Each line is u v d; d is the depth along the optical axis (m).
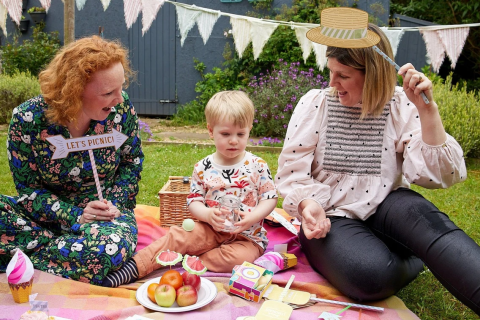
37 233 2.31
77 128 2.23
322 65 3.89
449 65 9.26
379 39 2.04
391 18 8.92
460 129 5.83
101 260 2.17
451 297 2.47
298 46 7.88
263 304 2.04
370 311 2.09
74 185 2.41
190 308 1.98
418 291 2.49
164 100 8.60
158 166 5.23
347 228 2.24
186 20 3.69
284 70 7.55
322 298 2.23
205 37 3.74
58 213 2.30
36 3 8.79
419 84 1.98
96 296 2.10
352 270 2.08
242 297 2.17
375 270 2.04
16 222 2.26
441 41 3.66
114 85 2.08
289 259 2.48
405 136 2.28
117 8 8.33
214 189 2.54
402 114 2.30
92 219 2.30
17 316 1.91
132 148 2.60
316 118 2.40
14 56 8.64
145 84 8.60
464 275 1.83
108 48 2.10
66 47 2.18
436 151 2.12
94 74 2.04
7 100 7.43
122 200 2.53
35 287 2.10
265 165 2.56
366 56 2.13
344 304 2.12
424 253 1.99
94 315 1.96
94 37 2.17
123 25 8.38
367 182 2.34
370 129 2.34
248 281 2.16
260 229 2.61
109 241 2.20
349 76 2.18
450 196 4.38
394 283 2.08
